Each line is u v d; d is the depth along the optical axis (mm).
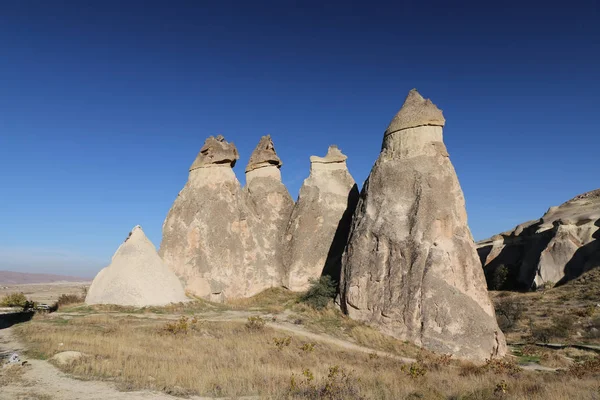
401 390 12742
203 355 15547
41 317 22984
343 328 24641
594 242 49031
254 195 38469
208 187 34969
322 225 35594
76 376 11453
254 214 37281
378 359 19141
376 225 26766
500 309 35750
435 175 26750
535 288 49562
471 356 22125
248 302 31766
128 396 10055
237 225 34688
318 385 12367
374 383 13438
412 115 28641
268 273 34844
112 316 23359
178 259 32250
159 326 20938
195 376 12109
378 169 28891
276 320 25516
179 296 28422
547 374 18375
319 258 34625
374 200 28109
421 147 27812
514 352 25000
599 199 61812
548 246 51562
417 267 24391
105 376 11656
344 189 37562
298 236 35312
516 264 58844
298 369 15102
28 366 12211
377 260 25766
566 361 22359
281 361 16078
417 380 14633
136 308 25844
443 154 27609
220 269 32625
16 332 18438
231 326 22312
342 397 11391
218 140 37188
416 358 20688
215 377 12328
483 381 15742
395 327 23828
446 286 23734
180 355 15188
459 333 22672
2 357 13305
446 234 25484
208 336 19984
